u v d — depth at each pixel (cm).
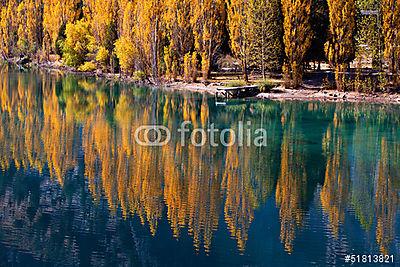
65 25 10200
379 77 6231
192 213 2838
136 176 3412
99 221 2766
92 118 5162
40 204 2991
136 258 2358
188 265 2316
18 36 11375
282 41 6812
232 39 6950
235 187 3222
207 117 5241
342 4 6228
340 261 2319
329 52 6322
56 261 2352
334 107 5769
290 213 2853
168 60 7444
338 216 2817
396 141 4331
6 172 3522
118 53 8069
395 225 2708
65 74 8931
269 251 2394
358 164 3706
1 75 8681
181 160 3753
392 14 6044
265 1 6669
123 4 8462
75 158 3803
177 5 7381
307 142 4288
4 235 2622
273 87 6631
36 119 5097
